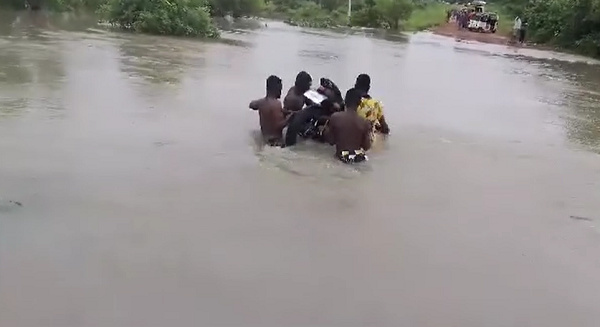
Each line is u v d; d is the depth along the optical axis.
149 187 5.62
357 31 35.84
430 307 3.93
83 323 3.45
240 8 40.28
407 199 5.93
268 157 6.96
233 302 3.78
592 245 5.15
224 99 10.09
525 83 15.98
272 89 7.73
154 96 9.84
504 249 4.93
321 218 5.25
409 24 41.75
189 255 4.34
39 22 22.02
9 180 5.48
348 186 6.18
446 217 5.53
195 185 5.79
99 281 3.89
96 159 6.30
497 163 7.56
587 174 7.35
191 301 3.76
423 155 7.64
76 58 13.41
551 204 6.14
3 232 4.45
